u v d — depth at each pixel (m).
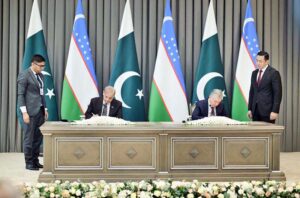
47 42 7.91
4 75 7.85
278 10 8.02
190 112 7.70
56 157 4.96
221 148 5.04
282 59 8.02
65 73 7.59
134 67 7.65
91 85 7.58
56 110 7.68
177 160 5.02
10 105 7.89
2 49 7.85
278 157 5.08
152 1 7.92
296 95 8.05
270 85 6.35
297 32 8.00
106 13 7.91
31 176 5.56
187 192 3.51
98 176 4.98
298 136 8.12
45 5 7.89
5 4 7.81
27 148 6.07
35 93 6.04
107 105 6.19
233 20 8.00
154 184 3.60
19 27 7.86
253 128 5.01
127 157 5.01
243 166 5.05
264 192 3.56
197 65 7.92
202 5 7.98
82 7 7.82
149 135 5.02
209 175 5.02
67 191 3.44
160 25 7.95
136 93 7.63
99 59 7.94
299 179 5.43
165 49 7.63
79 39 7.59
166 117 7.60
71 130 4.93
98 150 4.99
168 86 7.62
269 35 7.99
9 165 6.48
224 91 7.68
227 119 5.38
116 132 4.97
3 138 7.93
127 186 3.61
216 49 7.69
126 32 7.64
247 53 7.66
